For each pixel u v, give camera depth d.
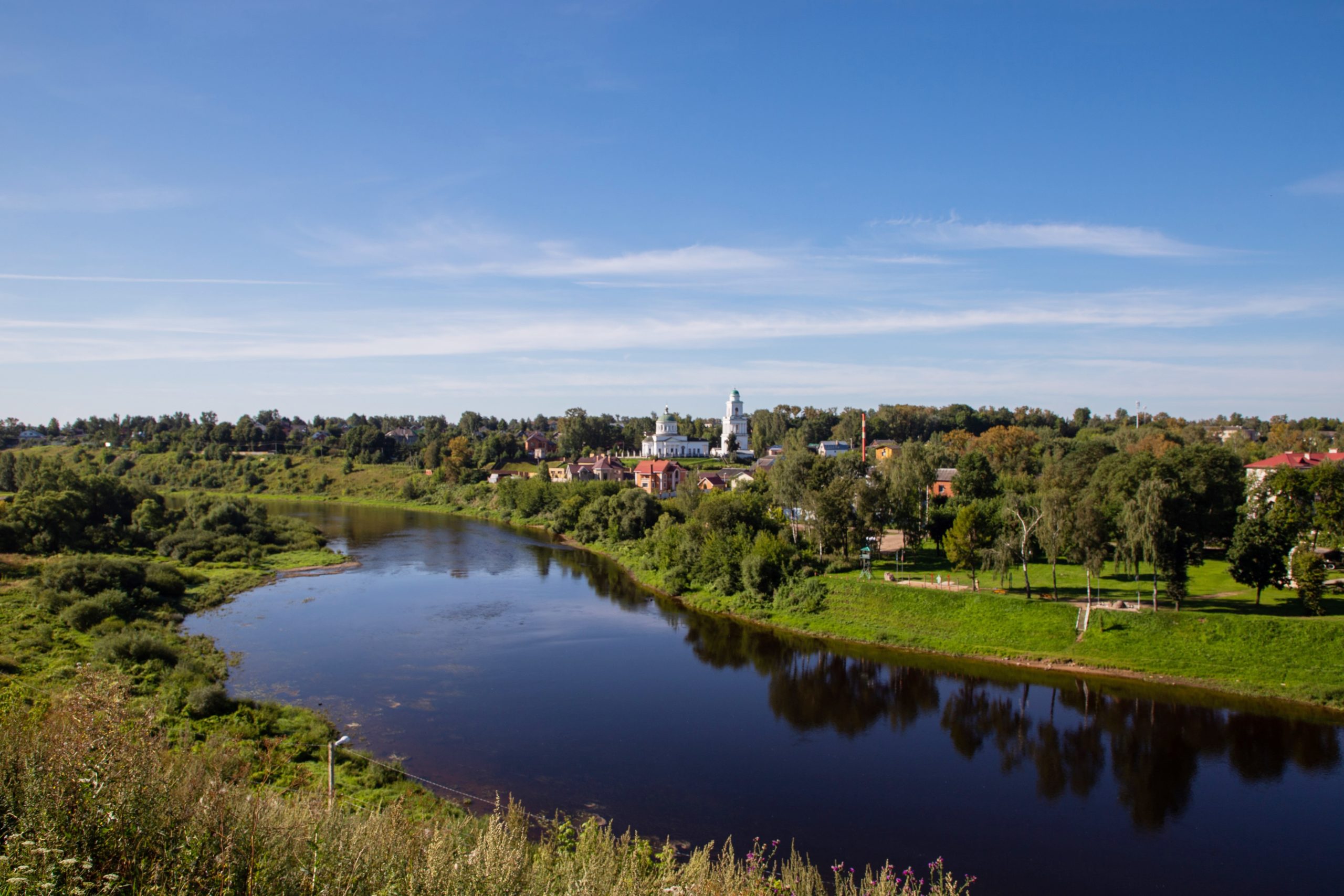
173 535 93.44
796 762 37.97
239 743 35.09
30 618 53.47
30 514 81.56
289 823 14.93
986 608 59.19
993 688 48.94
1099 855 30.00
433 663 51.84
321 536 105.38
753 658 55.31
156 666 44.69
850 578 68.69
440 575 83.50
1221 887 28.03
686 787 34.94
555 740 39.72
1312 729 41.94
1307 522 67.12
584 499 119.25
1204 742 40.56
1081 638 53.94
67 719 13.90
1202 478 75.25
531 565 90.06
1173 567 53.34
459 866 14.66
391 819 17.22
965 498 92.81
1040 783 36.06
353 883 13.35
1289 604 54.56
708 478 140.12
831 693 48.03
